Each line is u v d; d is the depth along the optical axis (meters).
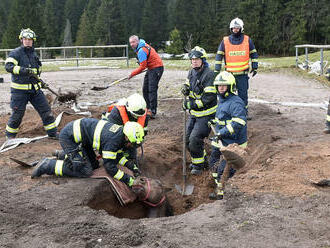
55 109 10.00
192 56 5.93
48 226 4.07
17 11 60.00
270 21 54.38
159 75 9.02
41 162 5.31
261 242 3.65
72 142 5.16
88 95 12.27
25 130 8.33
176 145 7.46
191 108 6.22
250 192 4.67
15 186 5.05
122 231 3.92
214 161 5.92
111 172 5.00
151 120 9.16
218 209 4.34
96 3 73.12
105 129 4.92
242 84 8.45
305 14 51.38
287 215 4.13
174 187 6.29
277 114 9.30
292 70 17.36
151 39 70.81
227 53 8.36
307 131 7.62
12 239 3.84
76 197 4.71
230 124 5.17
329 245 3.56
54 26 73.69
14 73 6.89
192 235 3.80
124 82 15.16
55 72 19.33
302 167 5.43
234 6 58.28
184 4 65.75
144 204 5.42
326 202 4.38
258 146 6.70
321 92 12.30
